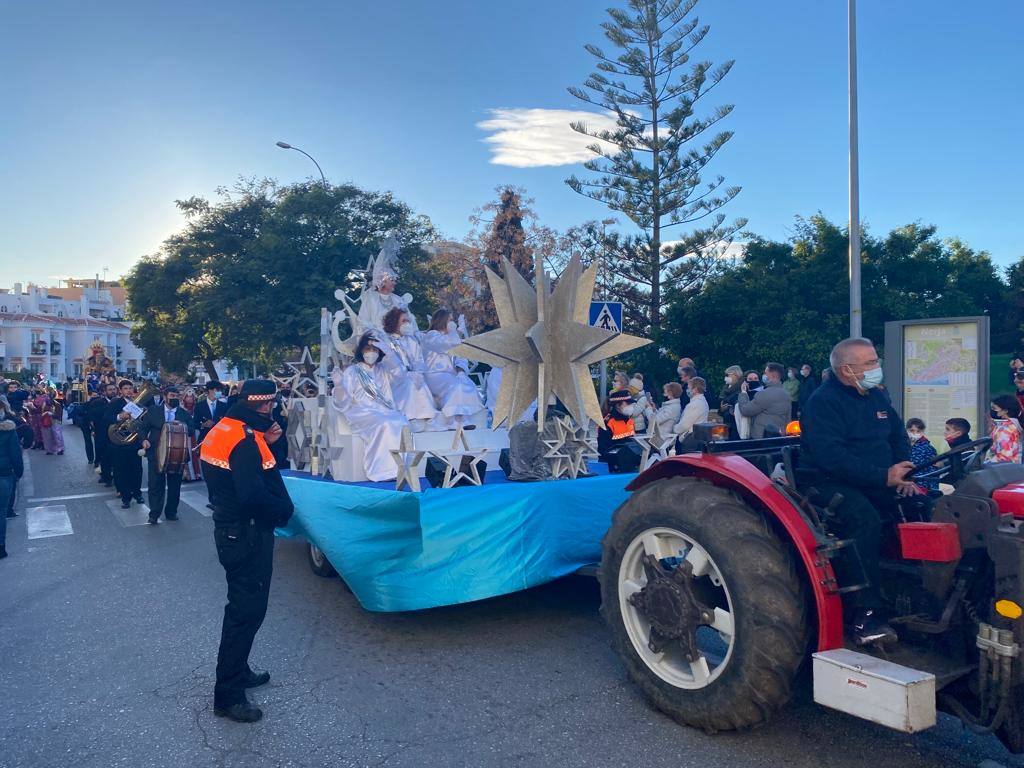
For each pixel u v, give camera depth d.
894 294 20.12
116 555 8.22
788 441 4.50
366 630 5.51
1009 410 7.36
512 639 5.24
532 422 6.12
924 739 3.75
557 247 36.47
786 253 22.62
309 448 7.70
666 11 24.84
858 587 3.48
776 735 3.80
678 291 23.19
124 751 3.81
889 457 3.83
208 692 4.50
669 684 3.93
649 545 4.05
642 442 6.11
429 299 30.03
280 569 7.36
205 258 33.16
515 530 5.23
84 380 29.33
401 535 5.09
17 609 6.32
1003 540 3.03
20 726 4.11
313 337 25.95
